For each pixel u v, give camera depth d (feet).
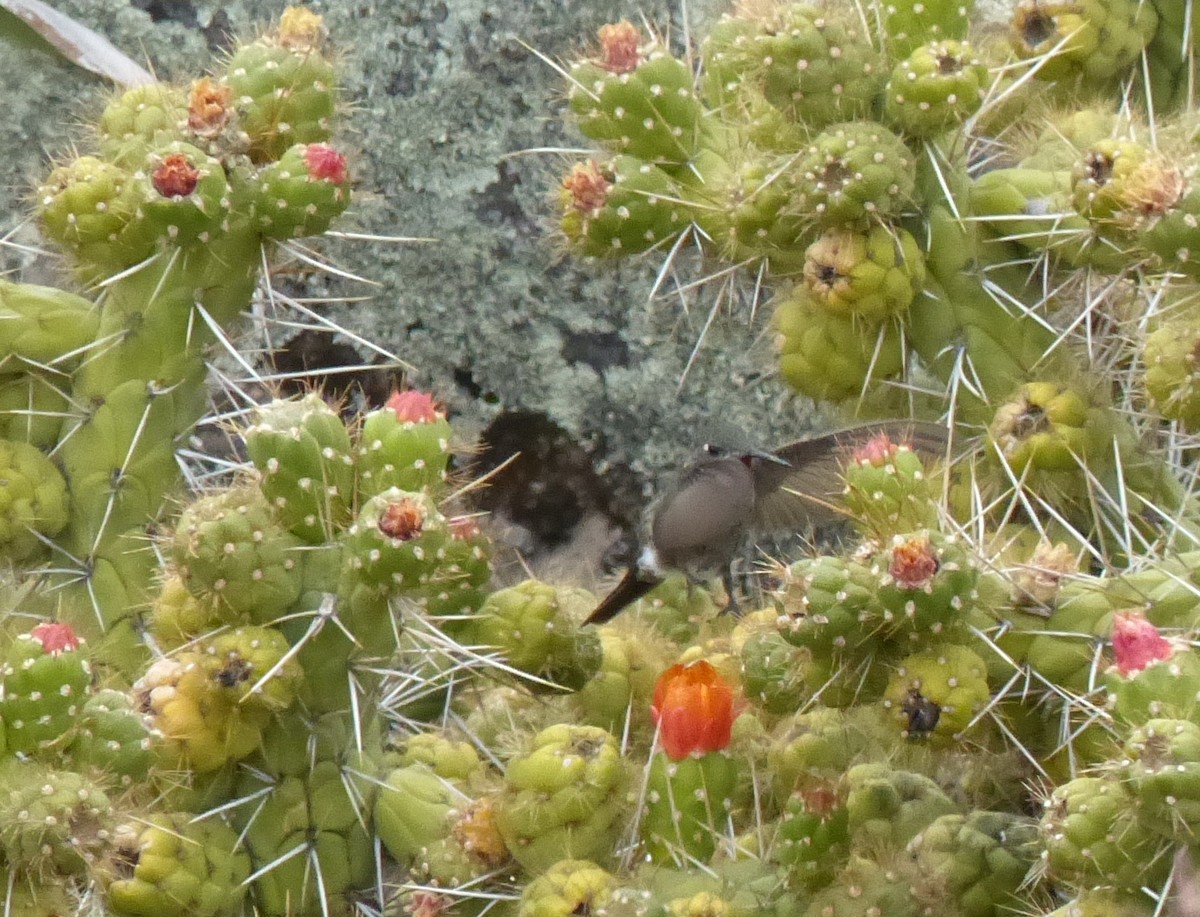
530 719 3.58
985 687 3.17
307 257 3.59
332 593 3.21
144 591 3.51
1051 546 3.47
